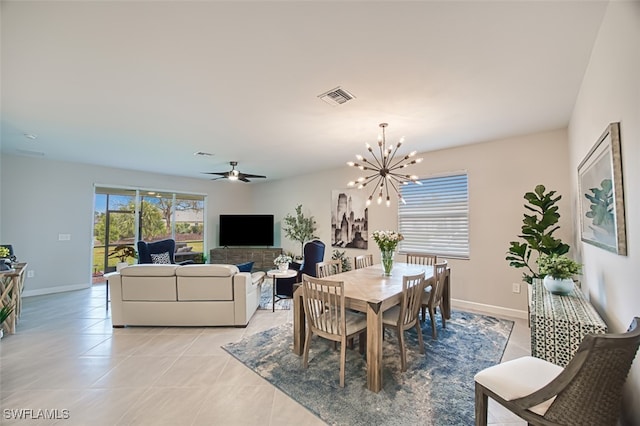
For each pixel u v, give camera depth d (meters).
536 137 3.60
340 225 5.91
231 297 3.45
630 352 1.19
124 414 1.89
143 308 3.46
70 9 1.47
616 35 1.44
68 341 3.07
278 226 7.36
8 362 2.61
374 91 2.41
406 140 3.88
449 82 2.26
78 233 5.42
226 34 1.68
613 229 1.62
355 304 2.29
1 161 4.66
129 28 1.63
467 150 4.16
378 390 2.12
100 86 2.32
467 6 1.46
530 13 1.51
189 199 7.08
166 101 2.60
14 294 3.32
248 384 2.24
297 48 1.82
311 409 1.93
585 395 1.21
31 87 2.33
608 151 1.64
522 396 1.37
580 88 2.37
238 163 5.40
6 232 4.72
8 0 1.40
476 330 3.29
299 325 2.74
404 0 1.41
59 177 5.22
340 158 4.98
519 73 2.13
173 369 2.47
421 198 4.70
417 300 2.64
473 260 4.10
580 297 2.29
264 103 2.65
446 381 2.26
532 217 3.03
